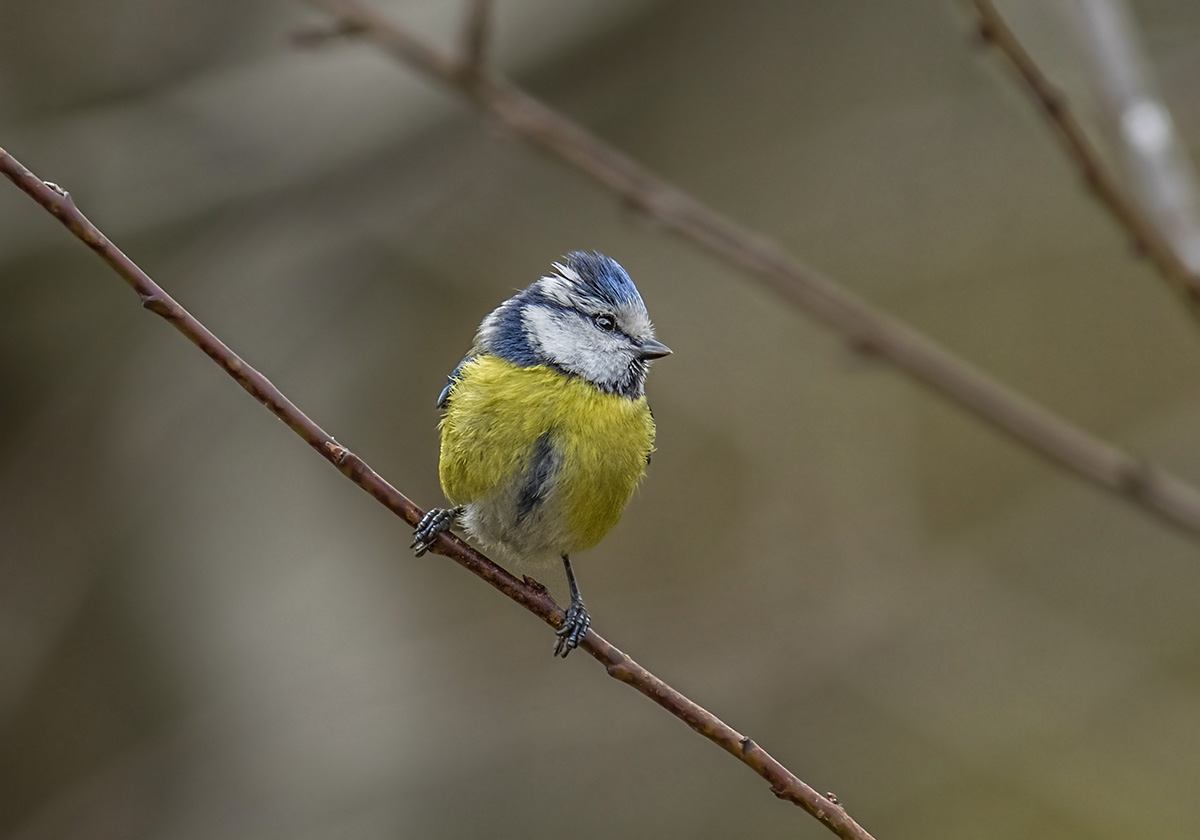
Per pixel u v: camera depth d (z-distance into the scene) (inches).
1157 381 592.7
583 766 510.9
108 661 462.3
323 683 451.5
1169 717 512.7
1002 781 507.8
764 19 612.7
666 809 507.8
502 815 494.6
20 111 498.3
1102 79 302.2
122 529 466.6
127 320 485.1
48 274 470.9
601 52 557.3
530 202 572.4
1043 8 314.5
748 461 564.7
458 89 344.5
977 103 551.5
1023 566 538.0
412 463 558.3
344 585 469.4
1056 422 309.4
